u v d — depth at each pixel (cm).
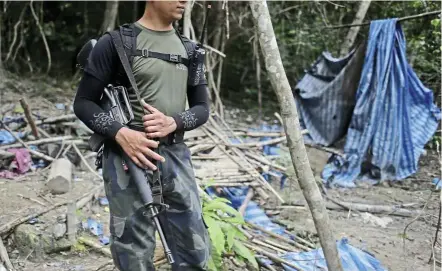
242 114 934
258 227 452
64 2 1002
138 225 253
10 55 939
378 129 643
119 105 252
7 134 609
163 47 255
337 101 753
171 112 257
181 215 263
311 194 280
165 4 248
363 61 737
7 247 393
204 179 515
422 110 662
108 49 250
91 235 416
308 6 953
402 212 532
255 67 1029
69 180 475
